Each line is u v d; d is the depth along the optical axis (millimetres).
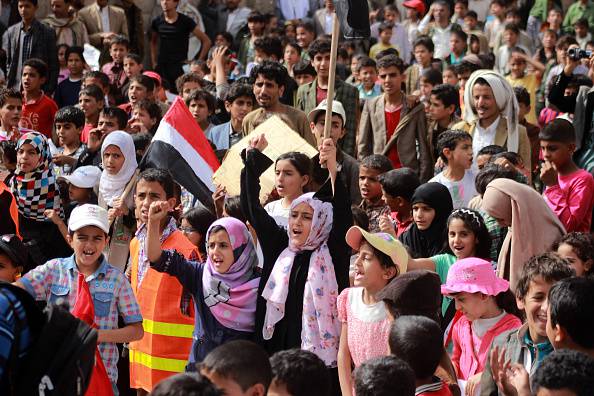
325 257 13555
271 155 16359
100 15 35844
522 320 12742
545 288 10930
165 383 7938
